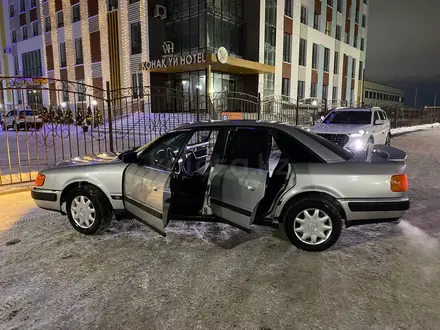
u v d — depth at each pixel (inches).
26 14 1397.6
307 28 1192.8
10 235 162.4
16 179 276.1
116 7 1029.2
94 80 1128.8
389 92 2608.3
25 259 136.9
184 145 149.0
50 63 1309.1
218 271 126.0
